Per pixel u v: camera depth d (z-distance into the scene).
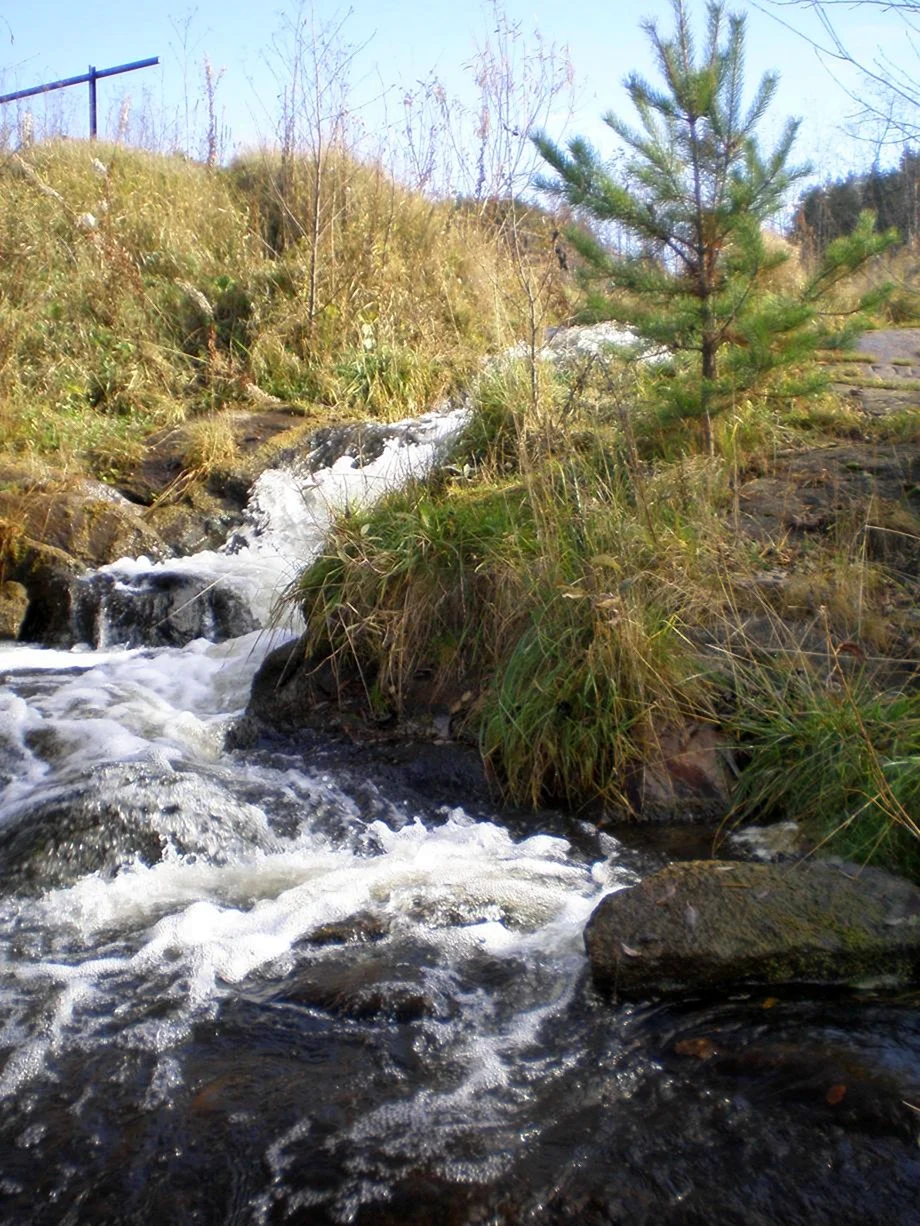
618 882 3.98
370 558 5.62
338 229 11.70
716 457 6.27
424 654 5.33
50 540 7.78
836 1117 2.72
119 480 8.60
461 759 4.87
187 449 8.78
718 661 4.73
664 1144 2.68
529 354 7.71
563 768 4.66
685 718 4.65
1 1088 2.91
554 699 4.74
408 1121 2.77
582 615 4.88
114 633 7.25
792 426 7.20
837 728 4.26
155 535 8.05
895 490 6.05
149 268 11.49
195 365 10.43
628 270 6.48
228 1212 2.51
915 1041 2.97
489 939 3.61
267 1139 2.71
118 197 12.46
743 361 6.23
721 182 6.31
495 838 4.39
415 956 3.50
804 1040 3.00
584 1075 2.93
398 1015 3.19
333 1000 3.26
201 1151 2.68
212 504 8.44
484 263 10.60
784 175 6.35
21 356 9.95
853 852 3.81
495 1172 2.60
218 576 7.43
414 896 3.90
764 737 4.50
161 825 4.30
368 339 10.44
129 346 10.16
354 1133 2.73
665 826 4.43
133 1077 2.95
